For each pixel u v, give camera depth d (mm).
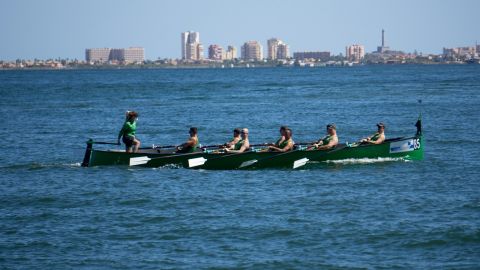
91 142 98500
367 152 99938
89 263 56812
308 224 66500
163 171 94562
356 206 73000
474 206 72125
